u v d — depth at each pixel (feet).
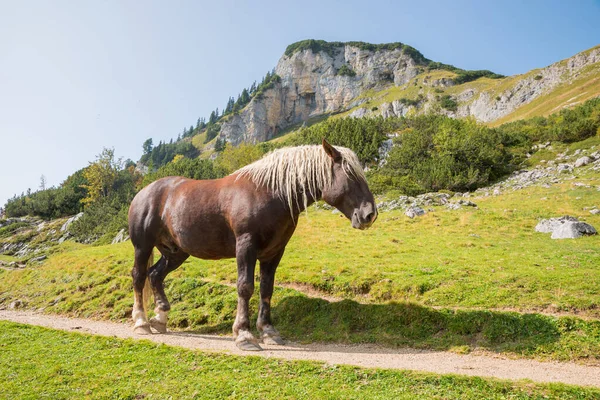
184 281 35.78
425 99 448.24
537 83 326.85
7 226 183.83
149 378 19.38
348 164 22.59
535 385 16.65
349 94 579.89
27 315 37.45
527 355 21.08
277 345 24.38
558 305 24.58
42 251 126.41
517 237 46.09
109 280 40.09
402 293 29.68
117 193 187.01
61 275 46.19
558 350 20.99
